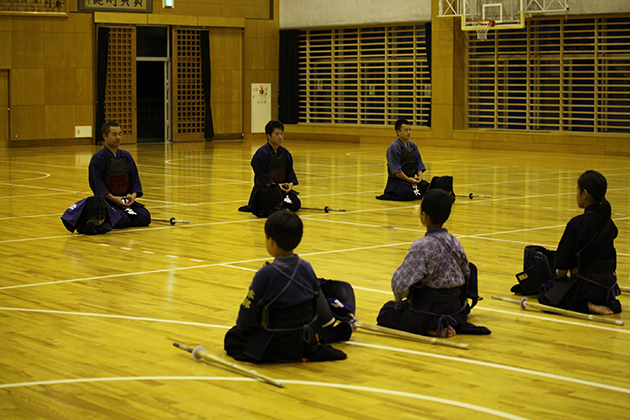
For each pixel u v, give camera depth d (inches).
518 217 337.4
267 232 143.0
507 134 748.6
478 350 153.6
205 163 612.1
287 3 908.0
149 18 832.3
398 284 159.2
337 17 863.7
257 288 140.8
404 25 825.5
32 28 767.7
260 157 349.4
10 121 764.0
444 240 159.9
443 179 382.6
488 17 739.4
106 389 129.6
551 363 145.8
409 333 161.5
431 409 121.2
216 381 134.0
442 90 786.8
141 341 158.4
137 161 628.7
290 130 921.5
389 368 141.9
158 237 289.1
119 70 826.2
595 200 180.4
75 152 713.6
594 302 182.2
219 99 894.4
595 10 692.1
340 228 310.2
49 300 192.5
